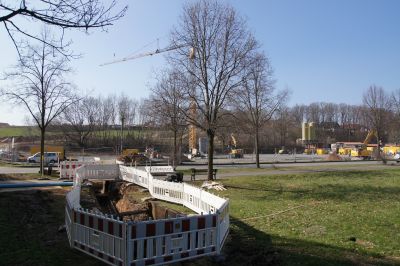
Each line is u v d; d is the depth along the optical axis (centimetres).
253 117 3875
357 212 1647
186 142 6994
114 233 834
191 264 875
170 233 861
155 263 839
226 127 2691
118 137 8488
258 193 2256
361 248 1093
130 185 2284
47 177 2738
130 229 808
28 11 650
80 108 8781
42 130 2886
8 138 8625
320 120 13988
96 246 884
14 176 2748
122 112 8669
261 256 974
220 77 2617
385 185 2645
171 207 1675
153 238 837
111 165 2580
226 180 2848
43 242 1014
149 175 2094
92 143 8150
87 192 2081
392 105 6438
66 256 903
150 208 1784
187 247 891
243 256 972
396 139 9881
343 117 13888
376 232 1295
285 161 5525
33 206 1521
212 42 2600
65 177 2692
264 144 9369
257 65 3030
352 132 13275
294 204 1847
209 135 2672
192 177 2888
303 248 1070
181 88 2675
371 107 6900
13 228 1148
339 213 1620
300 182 2802
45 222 1254
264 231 1288
